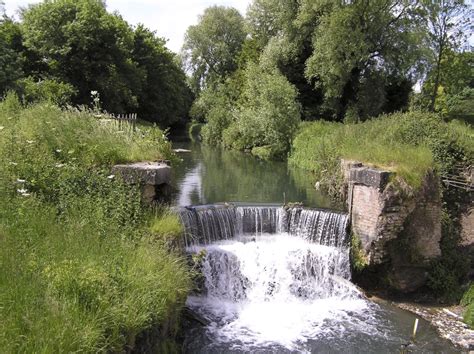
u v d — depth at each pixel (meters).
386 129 16.64
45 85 27.11
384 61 32.53
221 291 11.36
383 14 30.75
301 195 18.36
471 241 12.85
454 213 13.14
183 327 9.57
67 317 5.14
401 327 10.20
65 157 9.65
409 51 31.52
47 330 4.84
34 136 9.79
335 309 11.07
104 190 8.95
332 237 12.69
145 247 7.91
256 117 32.47
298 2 34.16
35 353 4.52
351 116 32.12
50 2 35.41
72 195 8.46
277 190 19.47
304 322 10.36
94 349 5.06
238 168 26.23
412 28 31.84
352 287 11.79
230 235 13.09
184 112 63.78
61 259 6.27
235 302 11.24
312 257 11.96
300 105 32.16
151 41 49.72
